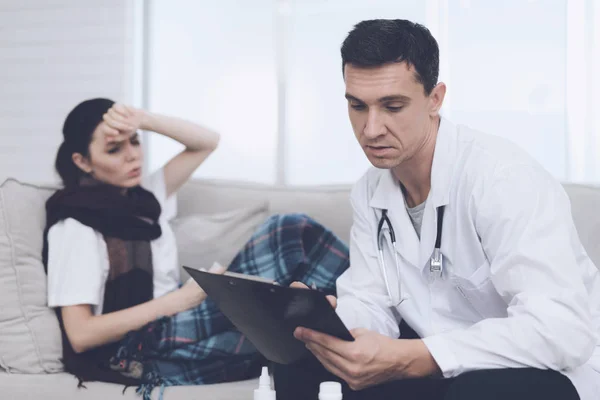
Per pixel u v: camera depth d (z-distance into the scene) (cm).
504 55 289
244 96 315
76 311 183
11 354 182
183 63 321
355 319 155
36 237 193
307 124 310
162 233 209
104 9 327
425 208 145
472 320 150
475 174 137
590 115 282
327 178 308
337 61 307
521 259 123
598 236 191
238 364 178
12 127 335
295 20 311
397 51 128
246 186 231
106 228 194
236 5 316
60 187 208
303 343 126
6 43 336
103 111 203
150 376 170
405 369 123
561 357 117
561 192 134
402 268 154
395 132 132
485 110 291
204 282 129
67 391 172
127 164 203
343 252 194
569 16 284
